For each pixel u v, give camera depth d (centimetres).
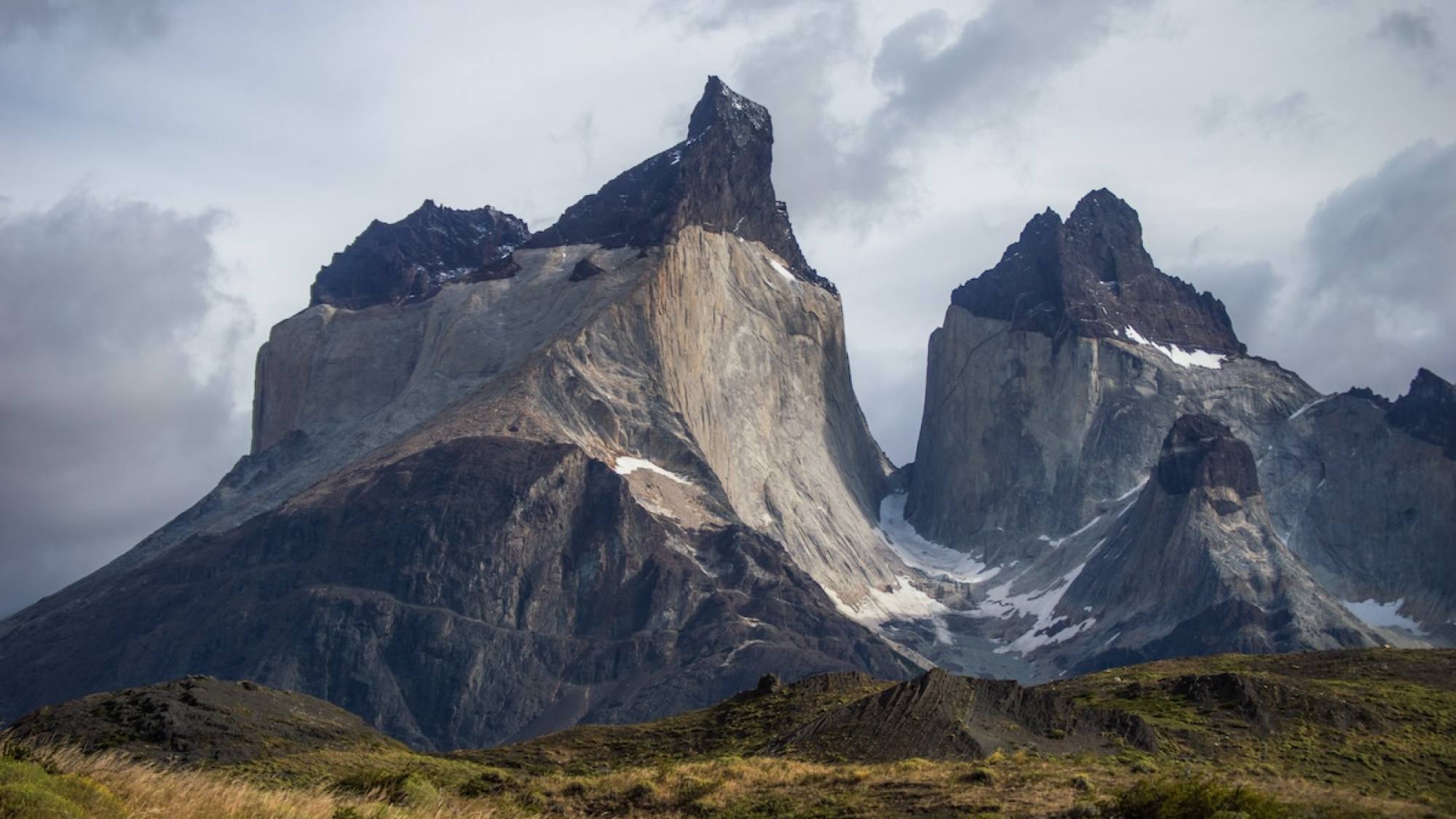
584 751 10319
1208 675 10131
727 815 7525
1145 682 10294
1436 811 6488
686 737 10275
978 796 7219
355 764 9550
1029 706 9369
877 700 9500
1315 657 11412
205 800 6450
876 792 7544
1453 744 8825
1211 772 7681
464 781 8844
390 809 7100
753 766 8544
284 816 6462
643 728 10688
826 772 8200
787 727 9938
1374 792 8025
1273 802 6344
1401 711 9394
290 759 9531
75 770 6550
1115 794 6962
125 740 9669
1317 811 6347
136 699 10250
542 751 10325
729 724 10325
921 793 7419
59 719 9981
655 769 8919
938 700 9319
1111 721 9225
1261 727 9225
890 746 8925
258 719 10188
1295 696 9444
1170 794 6544
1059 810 6819
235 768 9156
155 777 6625
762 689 10956
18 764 6131
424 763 9681
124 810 6134
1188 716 9512
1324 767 8550
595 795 8169
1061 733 9125
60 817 5838
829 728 9356
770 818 7375
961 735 8900
